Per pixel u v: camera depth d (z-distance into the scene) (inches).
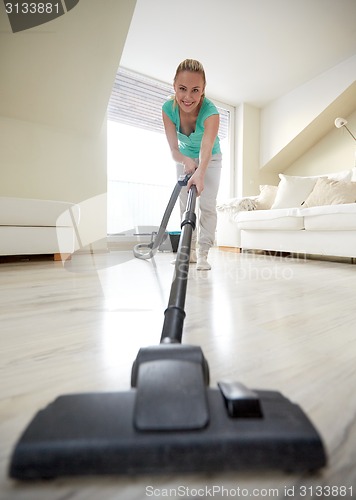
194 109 57.2
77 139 122.3
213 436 9.1
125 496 9.3
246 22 112.2
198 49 127.6
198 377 11.1
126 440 9.0
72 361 20.1
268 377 17.7
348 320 30.3
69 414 10.1
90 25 91.6
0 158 107.1
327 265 85.1
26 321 29.5
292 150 172.9
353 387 16.5
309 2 103.4
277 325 28.5
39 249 86.4
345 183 104.6
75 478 9.8
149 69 142.7
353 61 135.0
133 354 21.4
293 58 135.1
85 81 106.1
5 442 11.8
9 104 104.7
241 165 176.6
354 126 154.5
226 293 44.0
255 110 179.9
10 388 16.3
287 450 9.1
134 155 151.6
